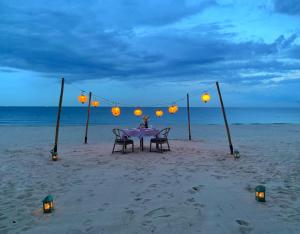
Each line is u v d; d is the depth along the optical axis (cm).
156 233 278
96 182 482
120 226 296
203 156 751
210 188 438
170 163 654
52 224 304
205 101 842
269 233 275
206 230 283
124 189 437
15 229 292
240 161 676
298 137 1336
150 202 372
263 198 370
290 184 461
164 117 4709
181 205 360
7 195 411
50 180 499
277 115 5681
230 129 1922
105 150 874
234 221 305
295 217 315
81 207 356
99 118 4262
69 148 923
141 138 865
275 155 769
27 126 2136
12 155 780
